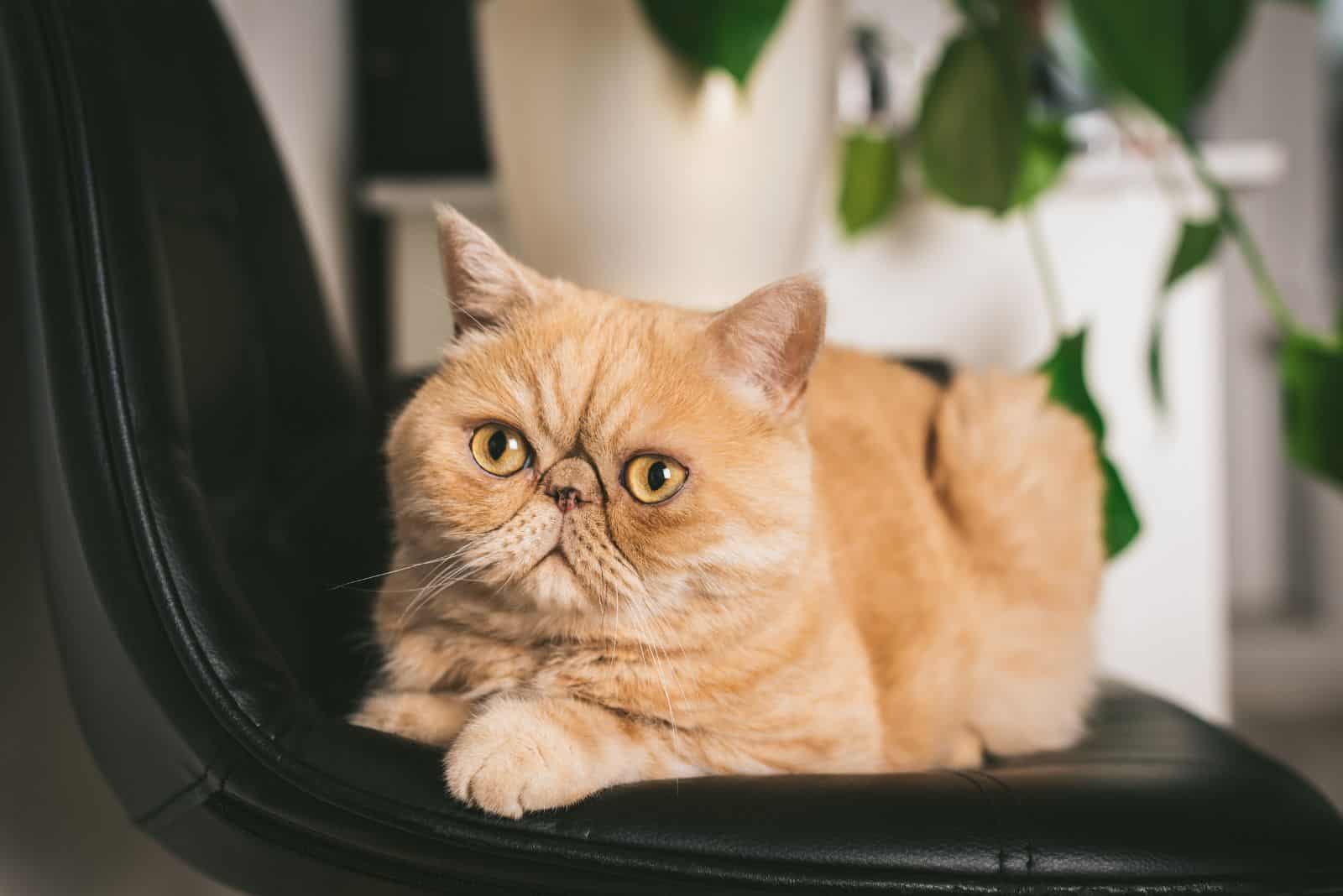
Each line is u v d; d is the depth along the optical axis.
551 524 0.58
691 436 0.59
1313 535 1.53
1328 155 1.54
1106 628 1.02
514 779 0.53
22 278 0.55
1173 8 0.74
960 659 0.71
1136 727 0.71
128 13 0.65
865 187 0.93
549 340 0.61
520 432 0.59
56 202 0.54
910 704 0.69
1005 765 0.66
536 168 0.77
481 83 1.07
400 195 0.96
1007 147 0.81
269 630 0.61
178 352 0.57
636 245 0.77
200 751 0.53
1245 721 1.36
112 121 0.56
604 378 0.59
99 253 0.54
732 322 0.60
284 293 0.74
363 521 0.72
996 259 0.99
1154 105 0.75
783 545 0.60
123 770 0.55
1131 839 0.55
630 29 0.74
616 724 0.58
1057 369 0.78
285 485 0.73
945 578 0.72
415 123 1.08
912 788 0.56
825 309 0.60
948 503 0.75
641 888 0.52
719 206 0.77
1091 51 0.75
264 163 0.74
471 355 0.62
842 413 0.74
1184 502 1.02
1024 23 0.83
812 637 0.62
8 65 0.54
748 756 0.60
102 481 0.54
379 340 1.13
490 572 0.58
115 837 0.68
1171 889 0.54
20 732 0.61
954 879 0.53
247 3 0.81
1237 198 1.04
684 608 0.59
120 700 0.54
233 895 0.80
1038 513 0.75
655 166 0.76
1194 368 1.01
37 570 0.64
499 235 0.99
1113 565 1.02
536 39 0.75
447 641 0.61
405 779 0.54
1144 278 1.00
